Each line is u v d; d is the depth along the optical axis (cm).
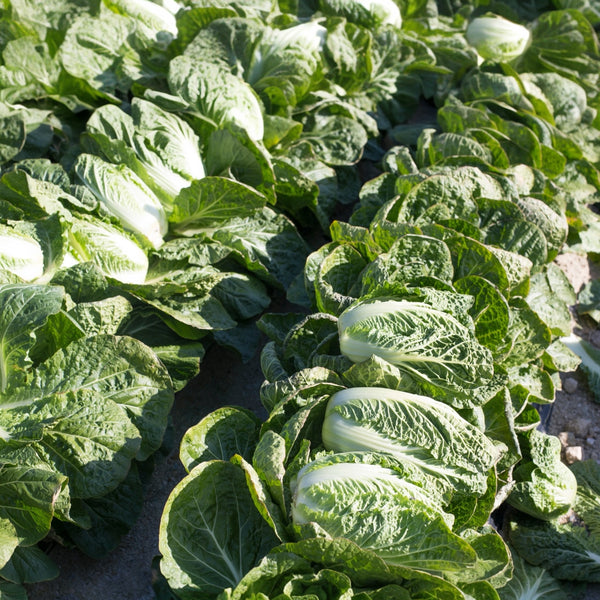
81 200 177
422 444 140
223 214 190
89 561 156
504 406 157
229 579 138
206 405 186
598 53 306
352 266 175
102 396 148
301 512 134
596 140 273
